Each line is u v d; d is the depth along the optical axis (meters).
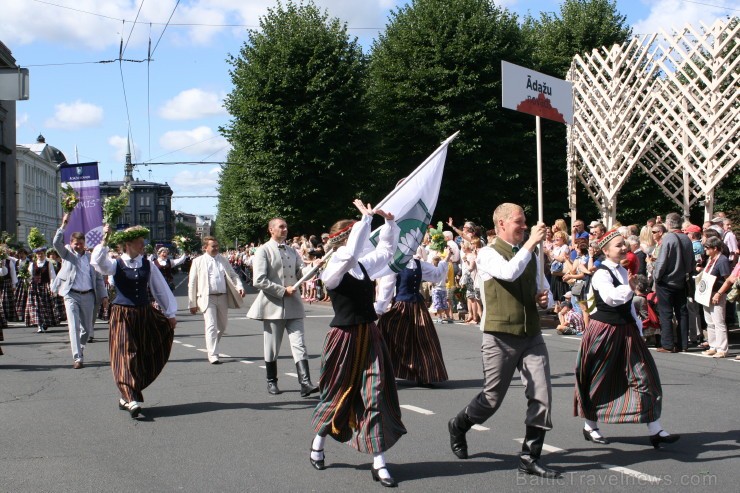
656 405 5.18
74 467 5.09
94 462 5.21
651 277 11.06
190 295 9.87
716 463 4.96
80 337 9.73
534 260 4.98
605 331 5.25
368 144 27.89
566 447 5.41
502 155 27.62
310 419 6.51
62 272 9.69
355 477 4.81
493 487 4.54
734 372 8.50
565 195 28.75
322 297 20.91
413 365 7.77
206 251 9.99
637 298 10.30
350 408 4.87
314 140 27.38
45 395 7.71
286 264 7.73
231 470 4.99
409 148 28.95
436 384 8.05
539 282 5.03
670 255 9.96
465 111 27.30
